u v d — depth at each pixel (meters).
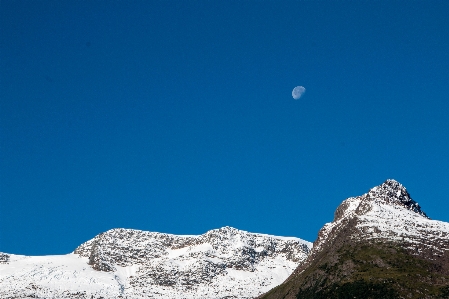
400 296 161.38
